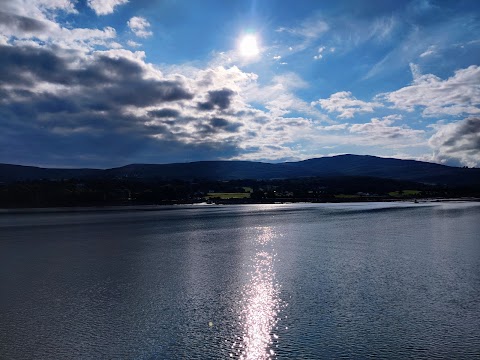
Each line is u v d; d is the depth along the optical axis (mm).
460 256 45312
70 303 28078
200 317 24922
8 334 22344
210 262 43094
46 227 89000
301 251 50031
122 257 47062
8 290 31672
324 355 19500
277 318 24609
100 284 33438
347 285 32281
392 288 31312
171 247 55125
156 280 34719
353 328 22812
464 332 22203
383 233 69812
